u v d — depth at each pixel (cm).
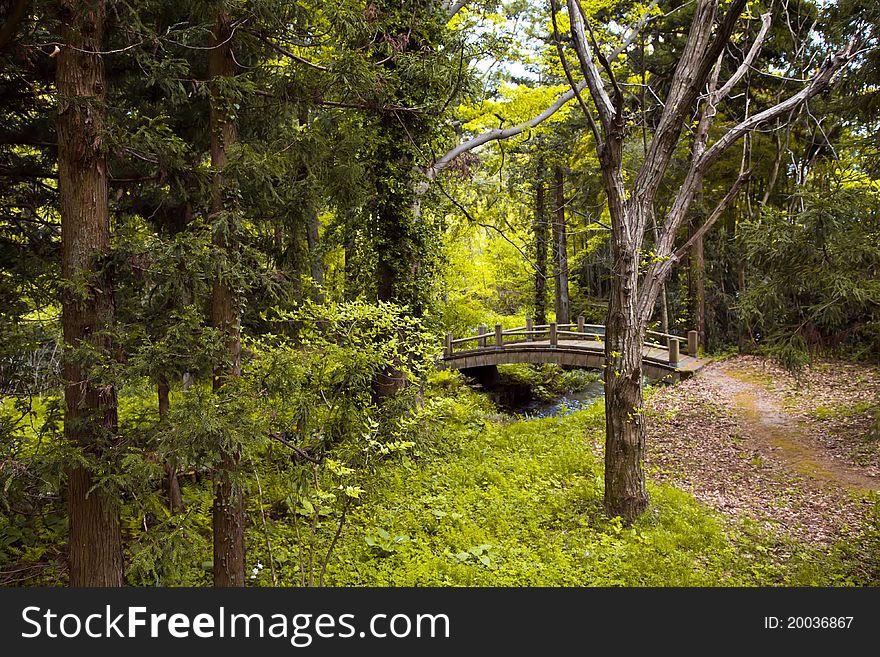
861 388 1445
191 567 685
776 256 1045
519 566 748
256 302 702
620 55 1440
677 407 1465
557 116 1462
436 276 1300
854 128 1338
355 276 1179
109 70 683
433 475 1062
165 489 801
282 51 626
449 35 1123
